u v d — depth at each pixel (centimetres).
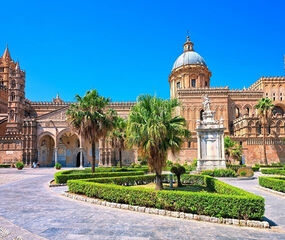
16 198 1571
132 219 1054
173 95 7750
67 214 1138
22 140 6291
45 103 7619
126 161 6762
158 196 1201
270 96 8112
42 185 2266
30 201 1466
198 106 6862
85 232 868
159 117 1694
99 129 2895
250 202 1015
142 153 1798
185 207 1117
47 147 6819
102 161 6412
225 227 952
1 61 9650
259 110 5756
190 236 834
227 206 1036
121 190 1334
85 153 7031
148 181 2430
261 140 5872
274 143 5866
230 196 1044
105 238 805
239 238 822
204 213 1077
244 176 2823
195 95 6906
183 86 7419
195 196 1105
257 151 5819
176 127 1739
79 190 1612
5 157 6356
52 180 2628
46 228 915
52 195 1692
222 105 6838
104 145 6431
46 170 4831
